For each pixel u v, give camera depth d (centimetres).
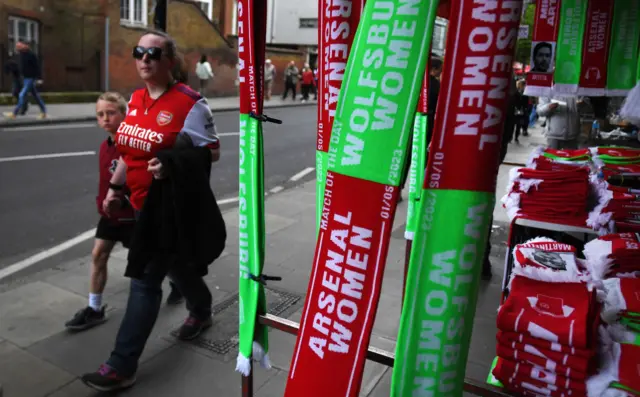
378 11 130
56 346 320
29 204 618
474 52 121
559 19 290
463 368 133
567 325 159
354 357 138
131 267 266
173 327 344
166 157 256
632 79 283
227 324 352
